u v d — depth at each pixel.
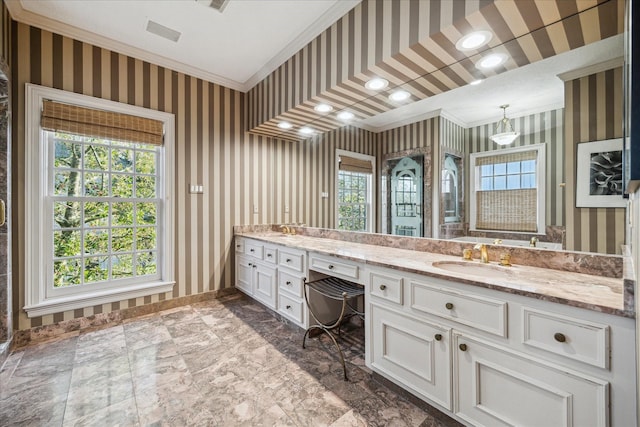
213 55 2.67
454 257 1.84
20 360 1.94
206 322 2.59
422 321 1.44
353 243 2.55
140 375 1.78
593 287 1.13
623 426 0.89
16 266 2.13
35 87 2.17
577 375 0.98
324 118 2.79
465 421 1.28
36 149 2.19
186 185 2.96
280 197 3.62
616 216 1.38
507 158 1.77
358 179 2.78
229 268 3.32
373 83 2.02
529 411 1.09
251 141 3.42
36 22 2.16
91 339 2.25
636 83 0.63
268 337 2.31
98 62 2.46
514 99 1.75
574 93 1.51
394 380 1.58
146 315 2.74
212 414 1.46
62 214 2.38
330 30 2.10
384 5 1.72
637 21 0.63
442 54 1.65
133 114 2.63
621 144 1.35
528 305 1.09
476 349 1.24
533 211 1.65
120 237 2.67
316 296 2.34
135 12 2.08
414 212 2.33
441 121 2.15
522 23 1.38
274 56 2.67
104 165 2.57
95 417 1.43
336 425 1.39
